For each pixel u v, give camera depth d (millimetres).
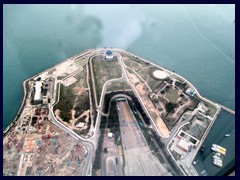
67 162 143125
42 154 146875
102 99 180250
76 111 171625
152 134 159000
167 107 176750
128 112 172875
